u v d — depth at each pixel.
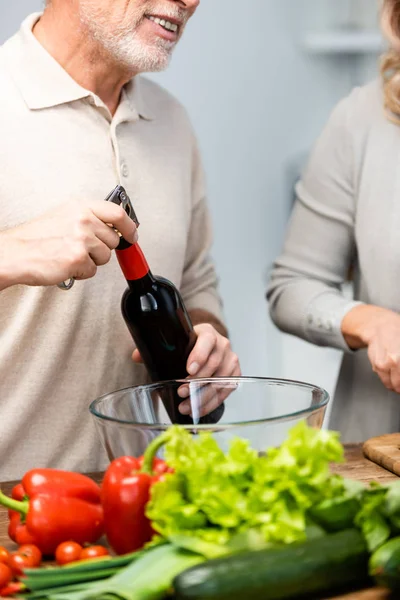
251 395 1.42
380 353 1.88
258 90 3.46
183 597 0.99
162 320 1.57
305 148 3.52
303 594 1.04
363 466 1.60
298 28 3.45
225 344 1.69
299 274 2.21
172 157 1.95
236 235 3.50
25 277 1.49
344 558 1.05
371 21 3.44
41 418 1.82
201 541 1.09
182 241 1.94
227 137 3.45
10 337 1.78
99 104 1.80
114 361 1.86
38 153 1.76
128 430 1.21
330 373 3.49
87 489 1.30
